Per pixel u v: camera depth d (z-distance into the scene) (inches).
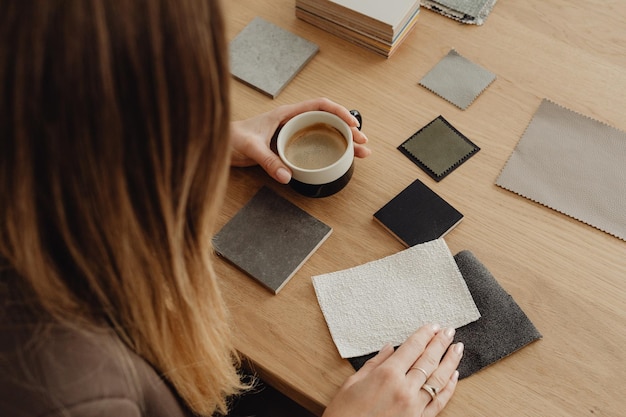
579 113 34.7
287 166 31.4
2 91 13.9
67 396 17.8
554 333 28.1
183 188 18.6
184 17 15.1
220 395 28.5
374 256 31.0
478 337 28.1
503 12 39.3
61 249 17.9
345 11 37.1
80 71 13.9
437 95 36.1
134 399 20.3
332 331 28.8
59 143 14.9
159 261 19.9
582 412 26.2
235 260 30.7
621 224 30.8
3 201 15.7
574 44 37.4
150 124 15.9
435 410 26.3
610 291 29.1
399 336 28.5
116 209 16.9
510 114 35.0
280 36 38.9
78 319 18.6
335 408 26.2
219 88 17.5
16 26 13.3
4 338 17.7
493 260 30.4
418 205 31.9
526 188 32.2
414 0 36.8
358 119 33.9
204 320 24.3
